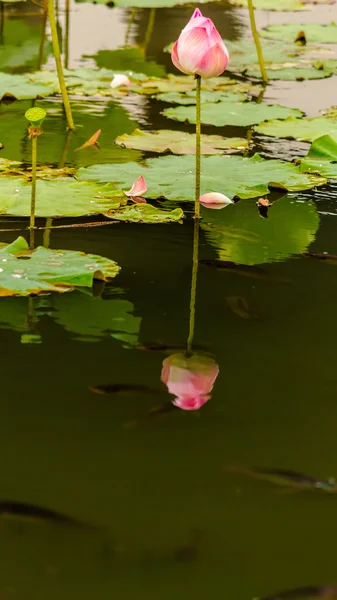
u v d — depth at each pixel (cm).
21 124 515
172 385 390
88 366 394
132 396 388
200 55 435
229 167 478
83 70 575
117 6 813
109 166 475
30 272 419
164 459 377
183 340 402
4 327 404
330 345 402
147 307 412
